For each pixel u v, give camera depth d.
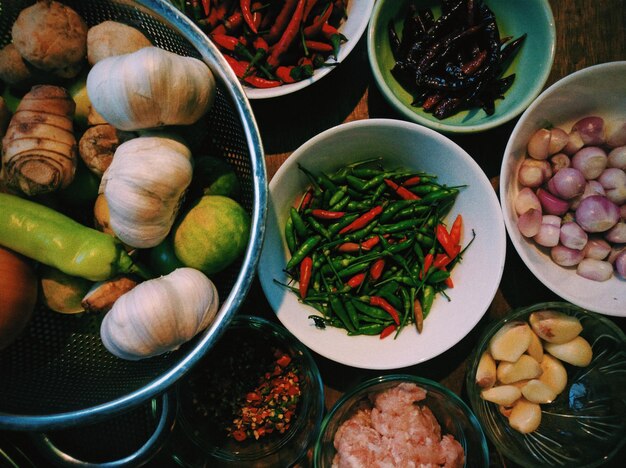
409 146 0.29
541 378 0.31
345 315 0.29
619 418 0.32
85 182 0.25
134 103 0.21
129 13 0.25
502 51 0.30
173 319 0.22
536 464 0.30
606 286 0.30
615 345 0.31
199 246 0.24
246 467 0.33
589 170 0.30
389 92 0.28
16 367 0.25
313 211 0.30
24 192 0.23
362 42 0.32
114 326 0.22
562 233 0.30
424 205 0.30
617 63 0.28
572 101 0.30
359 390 0.29
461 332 0.28
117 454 0.30
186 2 0.29
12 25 0.25
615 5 0.32
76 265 0.22
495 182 0.33
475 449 0.31
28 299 0.24
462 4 0.29
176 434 0.32
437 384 0.29
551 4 0.32
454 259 0.30
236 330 0.31
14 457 0.29
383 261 0.29
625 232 0.29
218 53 0.23
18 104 0.25
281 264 0.30
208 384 0.31
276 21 0.29
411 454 0.29
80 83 0.25
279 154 0.32
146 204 0.22
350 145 0.29
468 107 0.31
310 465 0.33
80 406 0.24
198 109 0.23
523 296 0.33
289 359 0.31
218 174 0.25
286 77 0.29
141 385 0.23
